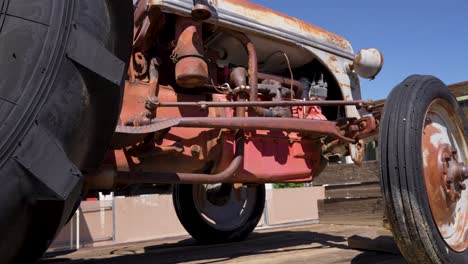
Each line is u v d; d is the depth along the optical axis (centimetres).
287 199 587
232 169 236
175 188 343
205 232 335
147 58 232
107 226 454
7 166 106
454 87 320
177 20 225
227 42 261
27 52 114
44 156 111
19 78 112
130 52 150
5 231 109
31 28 116
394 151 174
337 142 279
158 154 218
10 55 112
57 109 116
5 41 113
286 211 581
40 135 112
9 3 116
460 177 193
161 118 212
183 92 242
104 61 128
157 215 498
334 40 302
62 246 403
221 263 229
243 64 287
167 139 228
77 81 122
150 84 222
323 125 248
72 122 121
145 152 214
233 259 241
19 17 115
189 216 336
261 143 267
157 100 207
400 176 171
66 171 114
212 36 252
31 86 113
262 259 234
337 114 304
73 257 290
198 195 343
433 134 196
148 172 205
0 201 106
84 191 186
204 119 210
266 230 421
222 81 257
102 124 138
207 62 244
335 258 228
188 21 223
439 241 172
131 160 217
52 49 117
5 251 112
